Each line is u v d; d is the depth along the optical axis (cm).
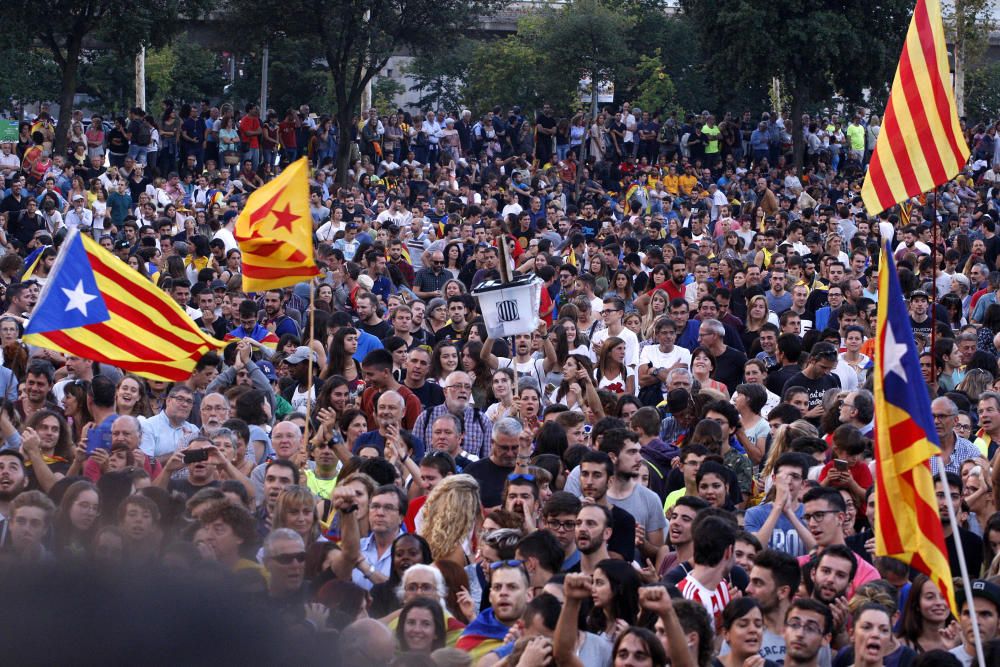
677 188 7144
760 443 2186
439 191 6412
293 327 3084
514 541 1468
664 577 1542
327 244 3581
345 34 7081
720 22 8644
